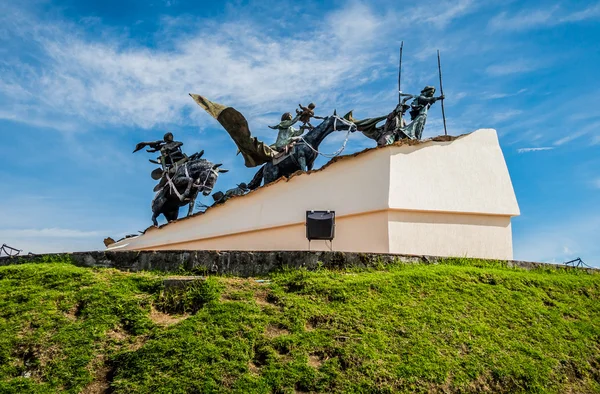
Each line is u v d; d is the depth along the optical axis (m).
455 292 11.67
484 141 17.23
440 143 16.66
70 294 11.27
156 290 11.37
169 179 20.06
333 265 12.59
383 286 11.47
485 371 9.55
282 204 16.55
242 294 11.08
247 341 9.69
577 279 13.69
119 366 9.30
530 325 11.12
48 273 12.10
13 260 13.41
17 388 8.90
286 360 9.32
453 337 10.16
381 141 17.34
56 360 9.44
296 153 18.27
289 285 11.63
